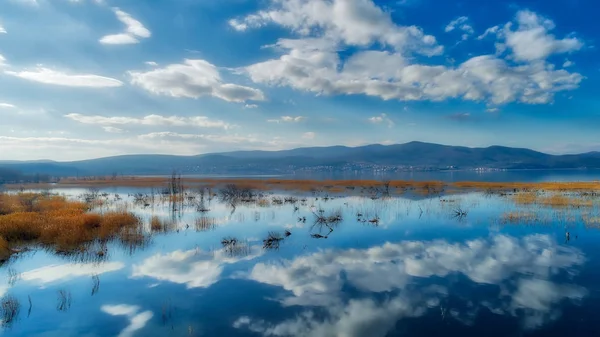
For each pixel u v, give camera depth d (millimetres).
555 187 66312
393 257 20031
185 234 26781
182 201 48250
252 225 30531
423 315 12523
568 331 11172
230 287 15562
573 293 14266
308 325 11945
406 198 53031
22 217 26203
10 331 11695
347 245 23000
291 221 32688
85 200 52438
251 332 11477
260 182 108375
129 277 16906
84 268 18344
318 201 49562
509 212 35594
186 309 13320
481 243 23016
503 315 12391
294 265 18734
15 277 16938
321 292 14891
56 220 26438
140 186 95875
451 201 47781
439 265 18406
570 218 31281
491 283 15562
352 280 16312
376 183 92688
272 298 14297
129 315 12828
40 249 21969
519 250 21062
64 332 11625
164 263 19203
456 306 13219
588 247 21500
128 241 23906
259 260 19703
